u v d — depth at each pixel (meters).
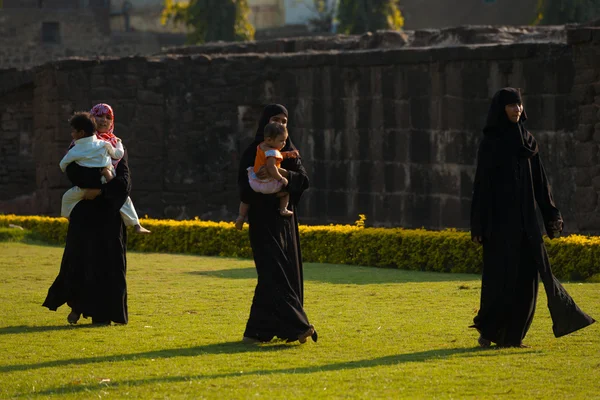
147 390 13.09
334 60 42.84
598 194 32.84
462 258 27.81
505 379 13.67
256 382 13.46
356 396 12.65
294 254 16.56
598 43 32.78
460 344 16.41
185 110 45.94
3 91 49.00
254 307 16.39
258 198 16.41
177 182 46.00
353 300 21.67
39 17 89.50
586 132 33.25
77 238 18.39
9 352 15.84
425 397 12.61
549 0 67.31
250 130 45.81
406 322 18.58
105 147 18.22
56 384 13.55
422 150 40.44
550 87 37.06
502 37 43.50
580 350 15.80
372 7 78.50
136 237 35.72
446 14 80.75
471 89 38.91
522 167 16.11
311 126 43.91
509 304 15.90
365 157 42.25
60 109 45.91
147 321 18.89
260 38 93.19
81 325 18.44
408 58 40.50
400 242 29.34
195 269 28.39
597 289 22.70
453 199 39.53
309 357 15.30
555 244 26.31
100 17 91.12
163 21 83.69
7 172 49.78
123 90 45.94
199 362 14.91
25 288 23.98
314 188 43.97
